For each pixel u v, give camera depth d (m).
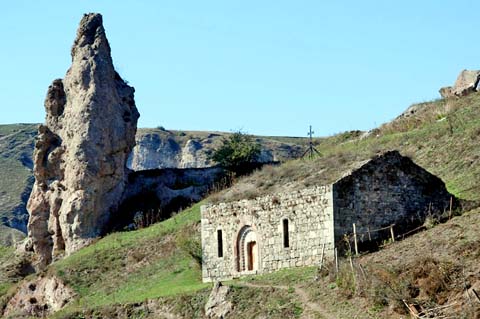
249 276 72.38
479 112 98.62
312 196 69.38
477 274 57.06
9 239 171.50
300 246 69.88
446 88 116.50
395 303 57.47
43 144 115.50
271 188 76.69
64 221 110.56
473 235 62.78
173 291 76.69
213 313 67.62
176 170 117.94
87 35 116.69
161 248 95.06
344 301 60.69
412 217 69.94
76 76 114.75
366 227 68.44
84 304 85.62
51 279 95.44
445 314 54.78
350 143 114.38
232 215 75.19
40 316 92.25
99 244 104.06
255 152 117.94
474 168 84.50
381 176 69.75
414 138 99.25
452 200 71.44
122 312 76.44
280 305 63.81
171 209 110.38
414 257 62.31
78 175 110.69
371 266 62.44
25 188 199.38
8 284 109.50
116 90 116.31
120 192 113.06
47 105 117.44
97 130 112.38
